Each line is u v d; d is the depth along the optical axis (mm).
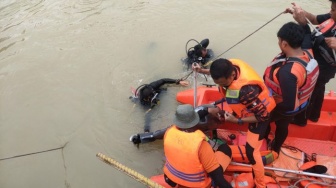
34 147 4727
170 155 2801
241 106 2881
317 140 4008
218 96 4629
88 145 4676
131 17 7797
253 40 6543
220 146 3428
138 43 6812
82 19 7906
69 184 4152
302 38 2719
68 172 4305
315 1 7617
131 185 4055
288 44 2748
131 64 6219
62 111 5305
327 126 3893
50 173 4316
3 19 8320
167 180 3059
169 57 6312
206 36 6824
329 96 4145
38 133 4953
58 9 8539
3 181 4262
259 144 3080
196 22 7359
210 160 2666
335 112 4117
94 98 5496
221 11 7691
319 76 3461
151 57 6359
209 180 2912
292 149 3801
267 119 2918
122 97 5453
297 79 2744
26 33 7562
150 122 4832
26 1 9078
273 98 2953
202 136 2648
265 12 7469
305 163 3561
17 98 5652
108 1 8727
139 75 5918
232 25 7117
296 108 3061
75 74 6094
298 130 3994
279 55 3010
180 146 2686
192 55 5863
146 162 4328
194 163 2656
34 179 4254
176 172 2850
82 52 6684
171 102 5172
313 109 3838
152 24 7441
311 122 3945
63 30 7531
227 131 4242
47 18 8117
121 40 6957
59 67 6312
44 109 5375
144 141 4438
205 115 3865
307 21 3295
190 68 5820
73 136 4848
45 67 6348
